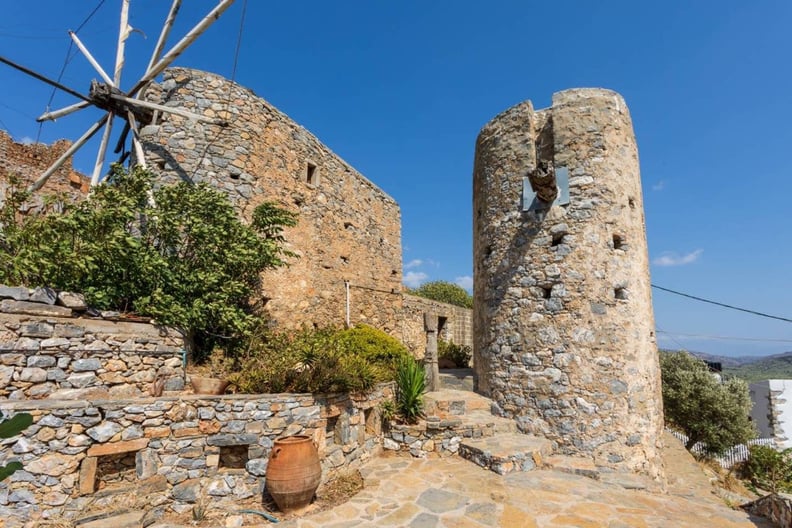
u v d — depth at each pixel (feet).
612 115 26.43
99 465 14.90
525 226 26.58
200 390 18.25
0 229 18.25
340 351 24.58
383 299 46.06
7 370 14.64
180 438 15.87
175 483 15.51
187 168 27.30
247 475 16.65
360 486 18.62
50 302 16.02
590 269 24.40
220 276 22.12
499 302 27.14
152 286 20.27
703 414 44.75
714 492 24.59
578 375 23.52
